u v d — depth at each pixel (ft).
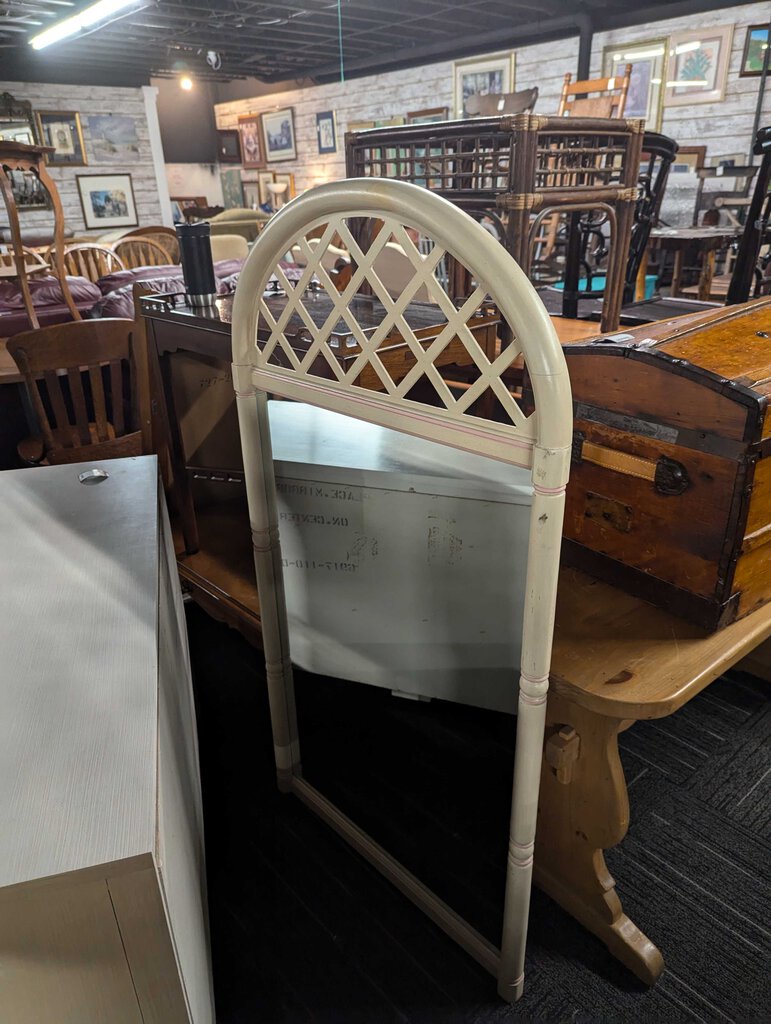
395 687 4.72
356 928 4.18
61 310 10.11
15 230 9.20
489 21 20.75
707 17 17.16
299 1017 3.73
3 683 2.65
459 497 3.85
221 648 6.74
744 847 4.63
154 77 29.37
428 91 24.43
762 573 3.67
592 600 3.92
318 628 4.73
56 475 4.71
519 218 4.58
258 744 5.57
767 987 3.84
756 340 3.76
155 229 17.81
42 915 2.00
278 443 4.50
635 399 3.59
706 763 5.30
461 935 3.94
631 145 5.18
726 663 3.42
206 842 4.74
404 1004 3.79
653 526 3.69
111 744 2.35
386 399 3.07
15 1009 2.17
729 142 17.63
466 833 4.75
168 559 4.80
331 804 4.78
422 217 2.51
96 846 1.99
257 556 4.29
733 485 3.26
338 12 18.47
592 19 19.06
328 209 2.93
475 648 4.27
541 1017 3.72
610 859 4.56
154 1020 2.36
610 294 5.74
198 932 3.18
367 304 5.47
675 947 4.04
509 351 2.50
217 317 5.25
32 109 26.02
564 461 2.53
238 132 33.42
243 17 20.68
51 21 20.42
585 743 3.68
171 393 6.06
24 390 8.77
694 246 13.01
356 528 4.24
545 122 4.39
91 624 3.02
